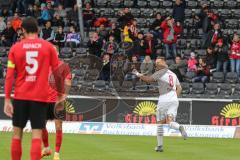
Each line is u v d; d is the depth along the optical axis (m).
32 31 22.11
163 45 62.06
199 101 49.94
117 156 33.09
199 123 49.91
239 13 69.44
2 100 50.25
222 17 69.00
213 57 59.94
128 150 36.50
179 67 57.34
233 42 60.03
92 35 60.09
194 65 58.59
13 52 21.91
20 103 22.02
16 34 62.75
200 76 58.22
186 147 39.47
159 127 36.41
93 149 36.66
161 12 69.06
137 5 70.44
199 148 39.03
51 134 47.31
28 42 21.98
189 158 33.00
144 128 49.66
